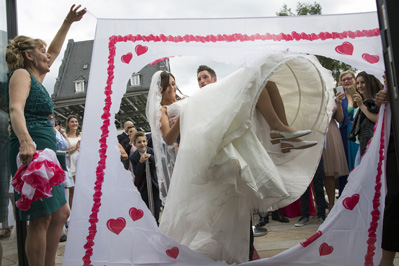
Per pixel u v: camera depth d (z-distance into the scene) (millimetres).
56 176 2020
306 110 2809
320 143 2723
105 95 2367
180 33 2498
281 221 4828
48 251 2240
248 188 2262
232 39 2496
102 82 2385
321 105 2709
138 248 2246
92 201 2252
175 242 2270
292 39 2516
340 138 4527
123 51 2439
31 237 2074
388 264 2225
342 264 2305
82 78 39125
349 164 4691
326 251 2305
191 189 2395
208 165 2229
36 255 2064
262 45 2484
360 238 2332
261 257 3094
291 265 2281
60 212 2283
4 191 2420
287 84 2777
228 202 2389
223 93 2396
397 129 1915
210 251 2494
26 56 2275
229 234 2383
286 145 2535
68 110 38656
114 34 2457
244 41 2494
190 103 2551
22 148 1973
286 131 2441
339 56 2516
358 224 2350
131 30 2471
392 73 1865
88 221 2230
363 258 2312
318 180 4352
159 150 3123
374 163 2396
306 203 4445
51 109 2336
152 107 3117
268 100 2490
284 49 2480
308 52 2498
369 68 2502
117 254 2225
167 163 3334
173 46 2479
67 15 2594
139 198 2293
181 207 2412
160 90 3186
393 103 1914
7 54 2264
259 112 2580
